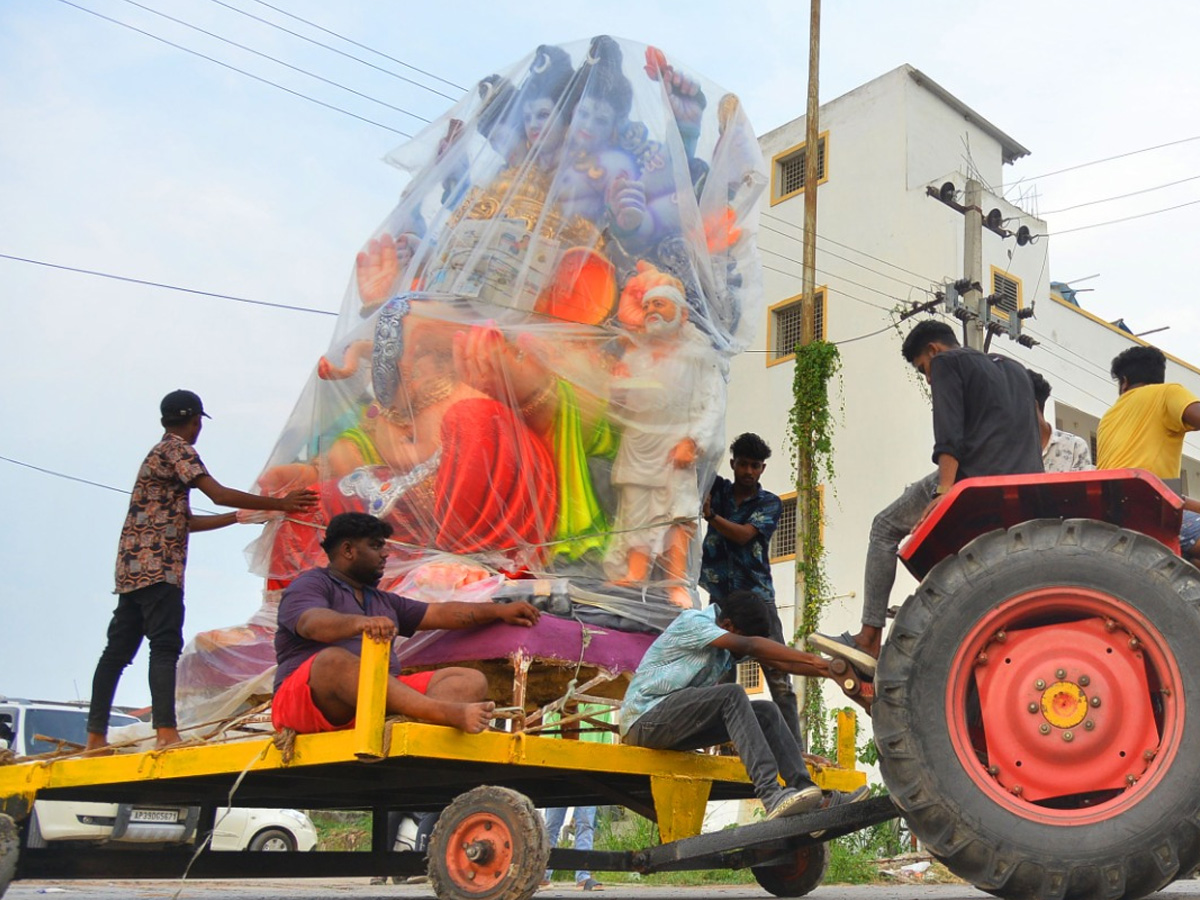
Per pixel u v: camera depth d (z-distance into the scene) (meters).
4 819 4.99
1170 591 3.33
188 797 5.55
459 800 4.14
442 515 4.93
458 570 4.82
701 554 5.46
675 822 4.62
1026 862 3.28
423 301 5.11
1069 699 3.42
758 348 21.19
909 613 3.56
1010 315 17.59
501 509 4.90
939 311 19.11
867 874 9.25
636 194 5.34
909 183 19.75
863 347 19.75
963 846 3.36
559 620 4.74
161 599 5.09
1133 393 4.68
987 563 3.52
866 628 4.38
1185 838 3.18
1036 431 4.21
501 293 5.09
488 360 4.96
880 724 3.50
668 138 5.58
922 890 7.12
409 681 4.28
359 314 5.57
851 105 20.81
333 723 4.21
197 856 5.15
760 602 4.86
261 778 4.82
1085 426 21.75
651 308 5.21
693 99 5.90
